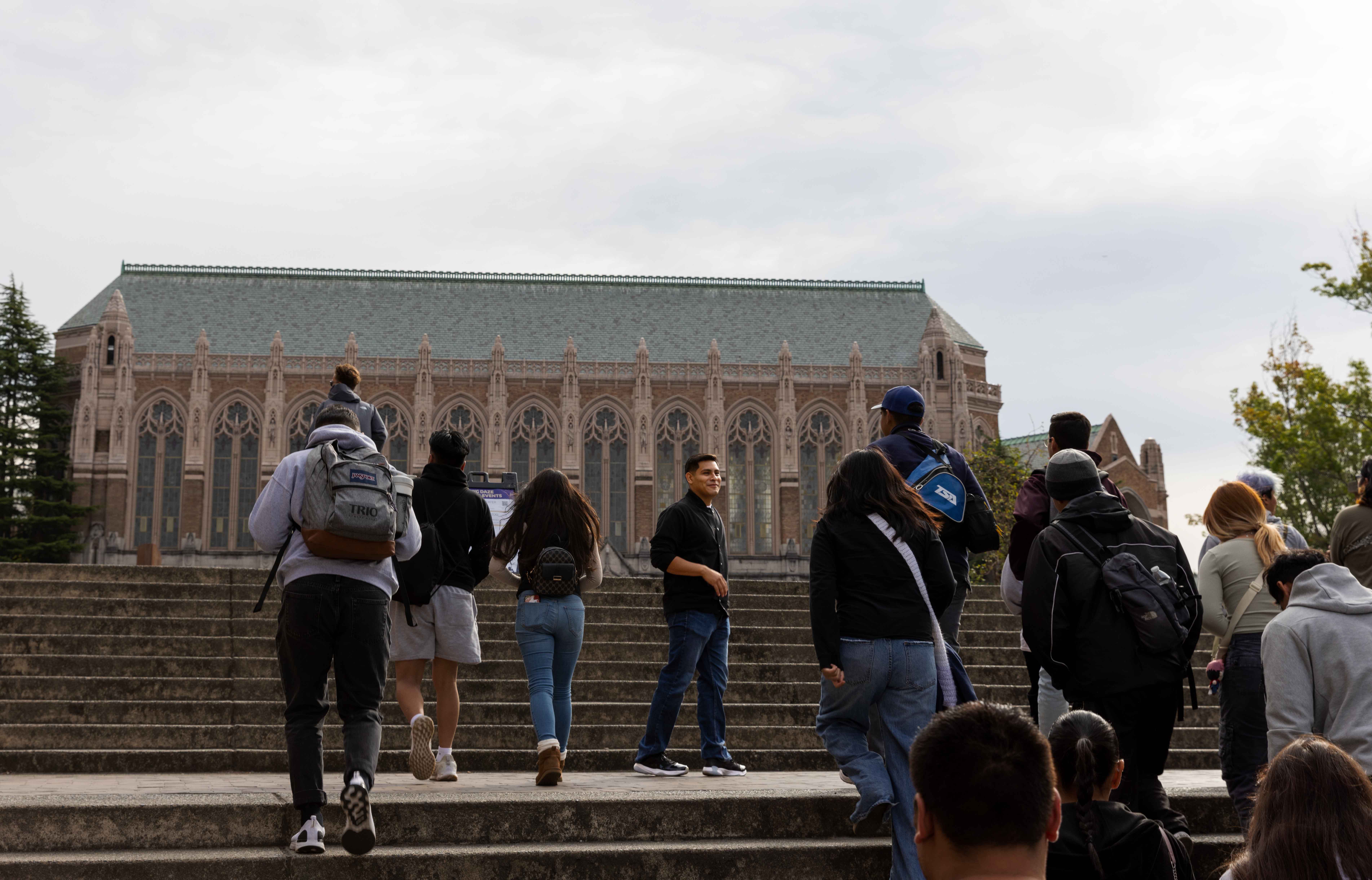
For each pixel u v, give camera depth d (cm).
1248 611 855
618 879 759
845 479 810
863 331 8775
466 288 8694
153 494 7238
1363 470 938
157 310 8162
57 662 1377
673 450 7712
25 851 734
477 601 1855
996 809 365
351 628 757
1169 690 746
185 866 703
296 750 730
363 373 7512
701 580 1090
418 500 1028
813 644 1680
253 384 7412
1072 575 762
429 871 732
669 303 8794
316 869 718
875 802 754
